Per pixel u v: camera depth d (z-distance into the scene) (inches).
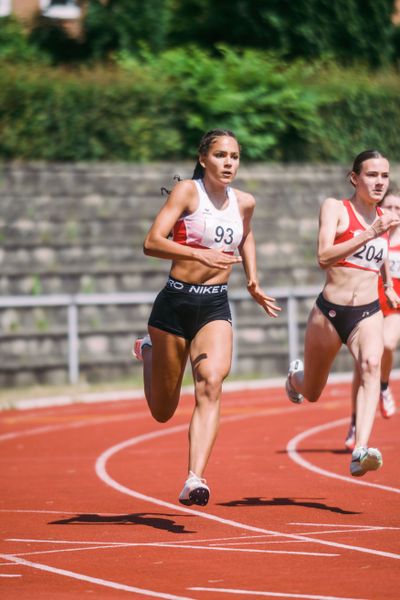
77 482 881.5
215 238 673.0
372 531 658.8
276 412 1387.8
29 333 1688.0
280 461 970.7
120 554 610.9
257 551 611.2
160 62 2135.8
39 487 860.0
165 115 2082.9
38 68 2094.0
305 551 608.1
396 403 1454.2
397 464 933.8
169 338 672.4
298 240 1991.9
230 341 669.9
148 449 1081.4
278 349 1828.2
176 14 2266.2
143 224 1911.9
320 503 758.5
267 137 2124.8
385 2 2313.0
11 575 564.4
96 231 1873.8
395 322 999.0
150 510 748.6
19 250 1809.8
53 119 2012.8
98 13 2237.9
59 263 1829.5
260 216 1982.0
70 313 1678.2
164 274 1884.8
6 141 1989.4
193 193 668.7
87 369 1716.3
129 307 1774.1
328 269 759.7
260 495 797.9
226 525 688.4
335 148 2207.2
